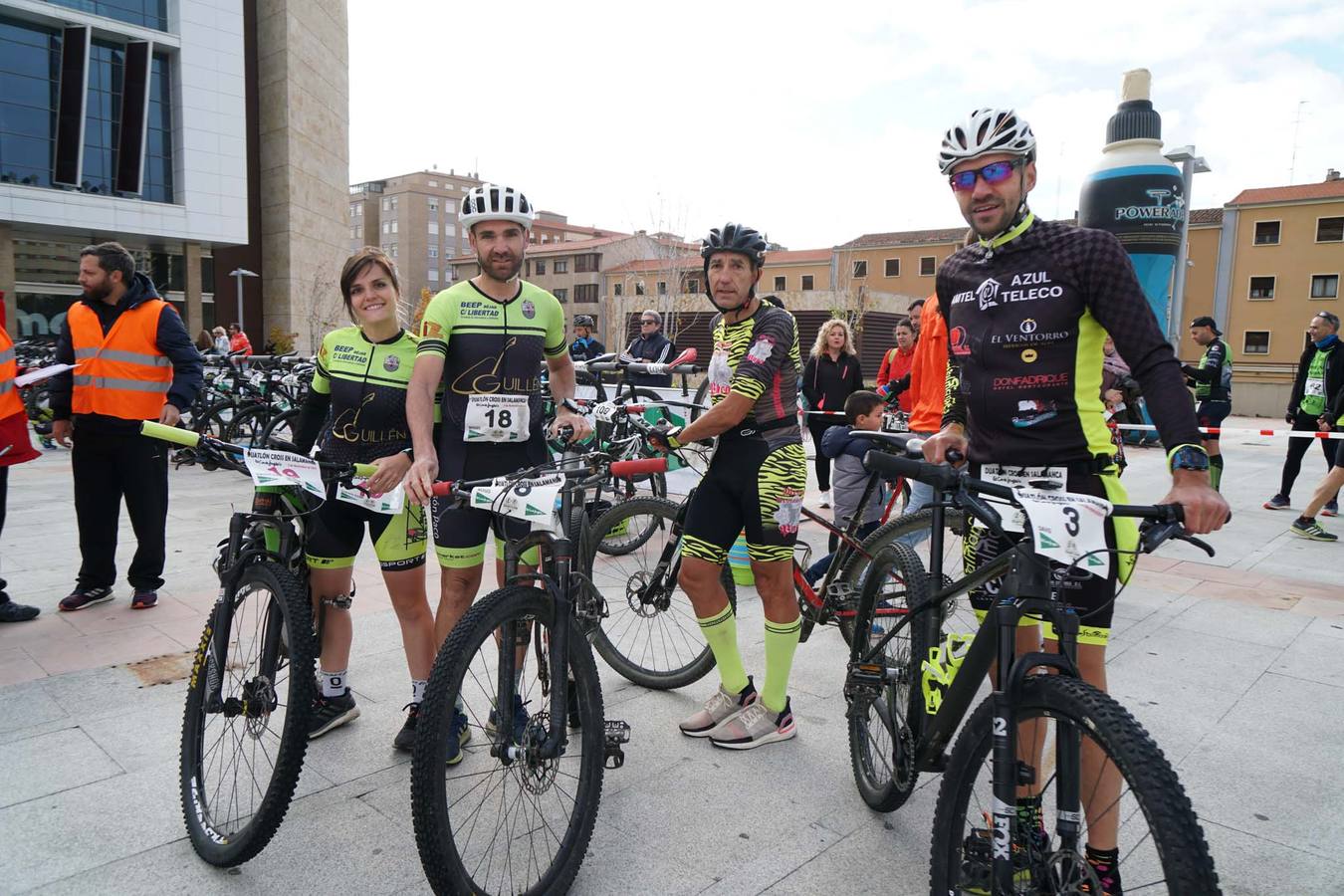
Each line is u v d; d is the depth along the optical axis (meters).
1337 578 5.23
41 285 30.83
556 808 2.44
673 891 2.17
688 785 2.71
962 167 2.07
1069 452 2.05
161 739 2.93
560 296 67.62
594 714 2.25
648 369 6.66
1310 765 2.81
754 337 2.82
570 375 3.14
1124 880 2.18
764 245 2.86
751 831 2.45
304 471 2.35
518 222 2.72
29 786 2.61
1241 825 2.45
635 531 3.73
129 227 30.47
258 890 2.14
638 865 2.28
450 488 2.24
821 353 7.34
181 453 8.91
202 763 2.37
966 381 2.21
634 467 2.32
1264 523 7.16
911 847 2.38
